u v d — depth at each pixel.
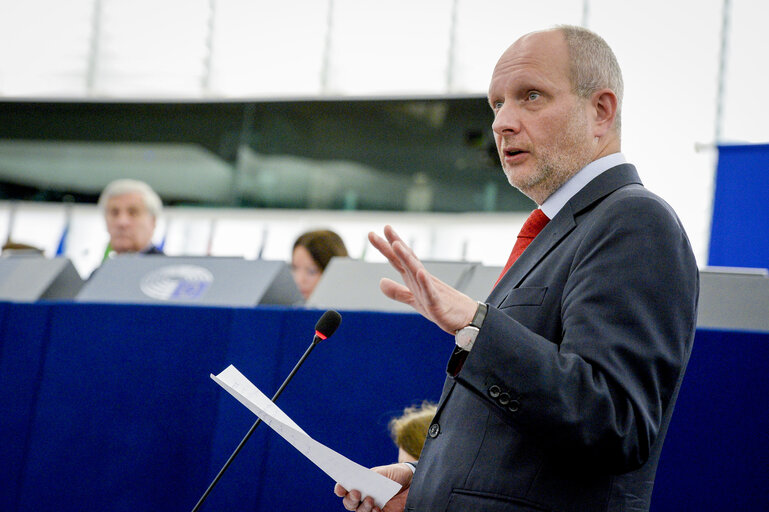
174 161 9.98
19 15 10.52
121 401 2.77
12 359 2.97
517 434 1.35
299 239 3.83
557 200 1.60
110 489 2.71
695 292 1.38
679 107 7.92
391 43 9.56
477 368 1.25
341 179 9.43
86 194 10.18
